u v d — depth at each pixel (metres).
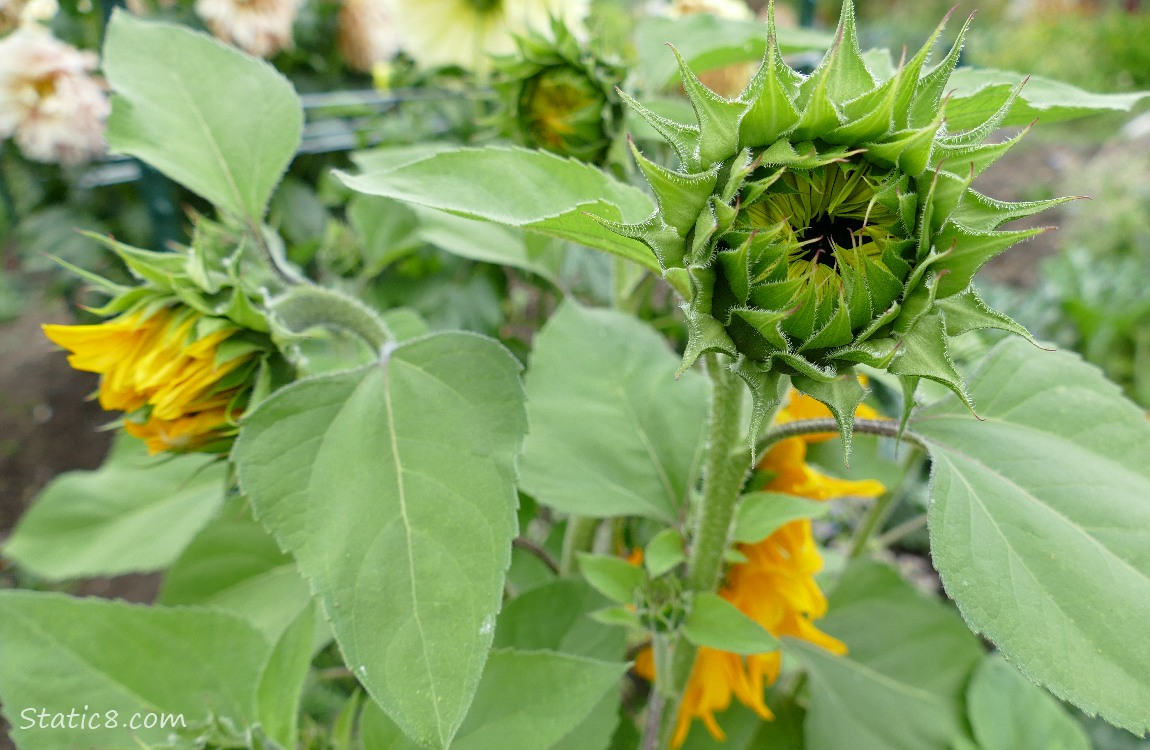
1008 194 1.90
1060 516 0.28
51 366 1.28
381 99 0.83
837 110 0.23
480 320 0.70
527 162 0.31
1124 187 1.67
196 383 0.32
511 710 0.33
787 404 0.37
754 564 0.40
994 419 0.31
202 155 0.38
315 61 1.06
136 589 0.89
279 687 0.36
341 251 0.66
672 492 0.43
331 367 0.50
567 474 0.43
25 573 0.87
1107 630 0.26
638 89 0.50
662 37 0.49
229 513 0.51
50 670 0.37
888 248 0.23
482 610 0.27
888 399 0.54
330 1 1.05
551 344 0.48
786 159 0.23
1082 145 2.21
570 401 0.46
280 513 0.28
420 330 0.54
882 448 0.49
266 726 0.36
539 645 0.43
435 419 0.30
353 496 0.29
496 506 0.28
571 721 0.33
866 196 0.24
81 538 0.57
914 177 0.24
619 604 0.43
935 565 0.27
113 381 0.33
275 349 0.34
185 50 0.39
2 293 1.30
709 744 0.51
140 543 0.56
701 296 0.24
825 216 0.25
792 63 0.64
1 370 1.26
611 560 0.38
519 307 0.93
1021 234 0.22
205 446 0.35
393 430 0.30
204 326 0.32
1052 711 0.52
